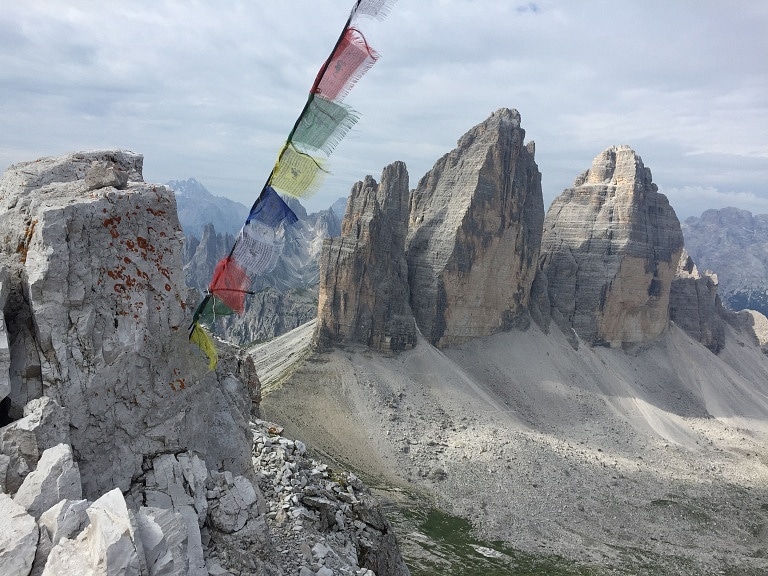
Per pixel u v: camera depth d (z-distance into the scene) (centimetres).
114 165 1697
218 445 1914
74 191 1614
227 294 1638
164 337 1631
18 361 1430
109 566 986
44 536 1085
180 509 1529
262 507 1830
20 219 1614
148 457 1599
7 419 1395
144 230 1599
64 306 1439
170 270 1647
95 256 1502
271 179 1541
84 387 1450
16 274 1532
